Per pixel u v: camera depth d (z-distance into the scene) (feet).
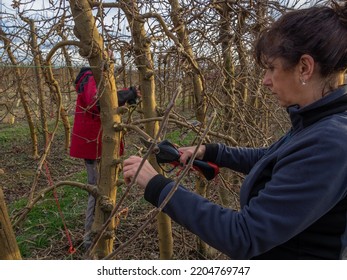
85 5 4.39
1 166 17.02
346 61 2.72
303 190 2.59
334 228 2.76
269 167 3.09
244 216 2.77
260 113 7.66
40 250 9.32
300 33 2.72
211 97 6.28
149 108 5.85
